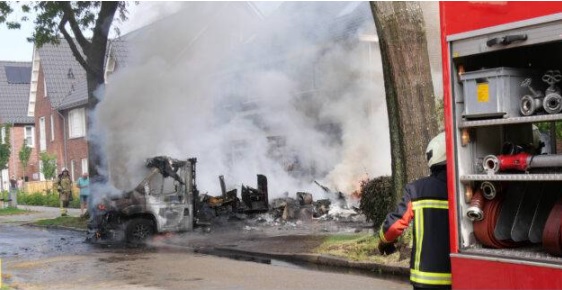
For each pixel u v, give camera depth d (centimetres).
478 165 373
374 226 1065
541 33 330
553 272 326
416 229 389
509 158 356
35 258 1127
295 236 1209
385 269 821
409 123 851
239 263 966
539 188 372
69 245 1320
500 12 346
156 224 1299
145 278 855
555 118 335
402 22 841
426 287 383
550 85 352
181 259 1035
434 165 397
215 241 1244
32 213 2436
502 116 355
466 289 362
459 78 373
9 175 4459
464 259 362
